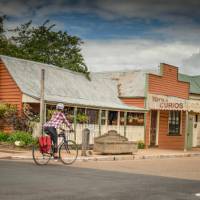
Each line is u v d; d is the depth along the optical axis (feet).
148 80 95.45
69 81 87.66
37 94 74.90
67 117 75.82
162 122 100.63
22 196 27.89
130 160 65.87
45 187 32.24
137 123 93.86
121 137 70.69
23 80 77.10
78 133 77.71
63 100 75.51
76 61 116.47
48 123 51.03
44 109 70.44
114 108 83.97
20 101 74.38
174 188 35.63
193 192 33.88
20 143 66.49
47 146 50.19
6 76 77.30
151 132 97.45
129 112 91.91
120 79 103.45
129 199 28.96
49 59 119.03
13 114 73.67
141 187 35.12
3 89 77.41
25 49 120.57
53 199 27.48
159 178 42.86
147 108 94.27
